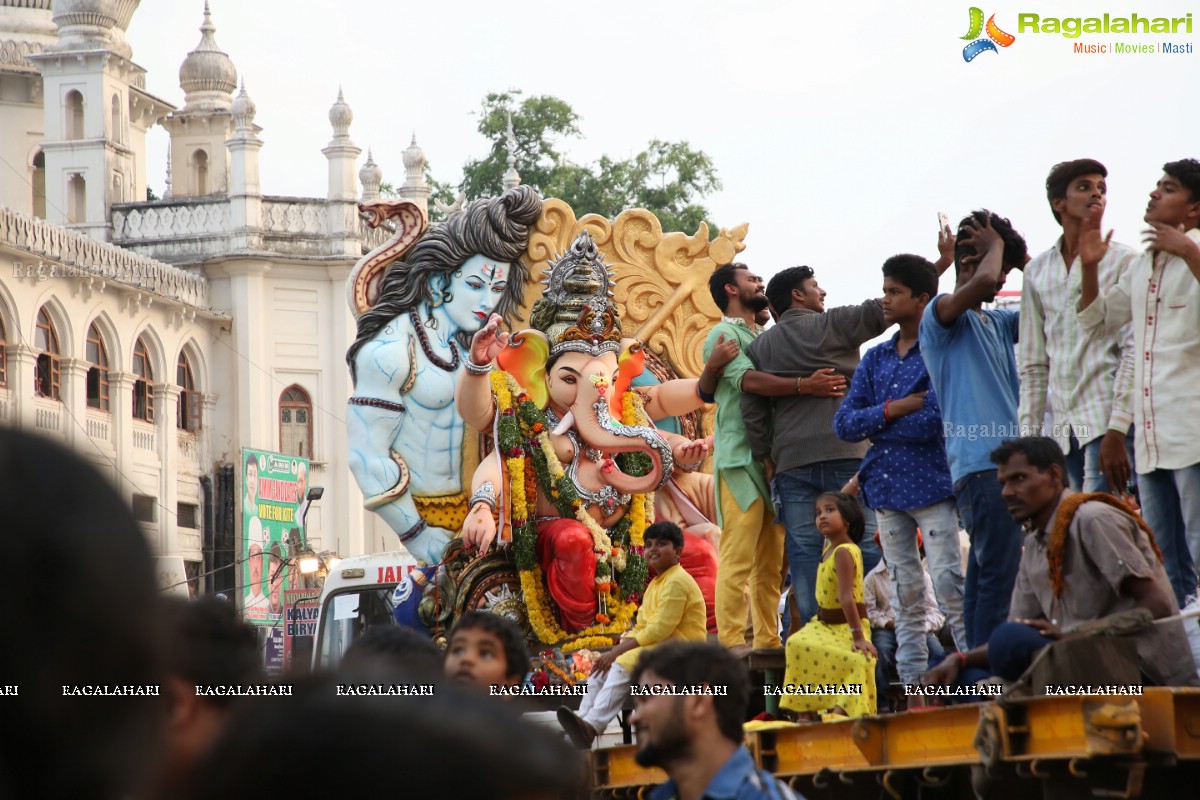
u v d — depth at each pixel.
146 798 1.24
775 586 8.66
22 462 1.15
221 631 3.75
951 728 4.73
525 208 11.00
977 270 6.29
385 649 4.22
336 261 41.19
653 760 3.96
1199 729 4.12
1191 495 5.46
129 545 1.17
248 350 40.50
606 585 10.06
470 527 9.95
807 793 5.52
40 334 33.47
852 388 7.15
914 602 6.71
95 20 41.06
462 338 10.91
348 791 1.23
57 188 40.84
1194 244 5.36
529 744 1.28
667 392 11.03
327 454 41.31
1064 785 4.20
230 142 40.84
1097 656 4.30
